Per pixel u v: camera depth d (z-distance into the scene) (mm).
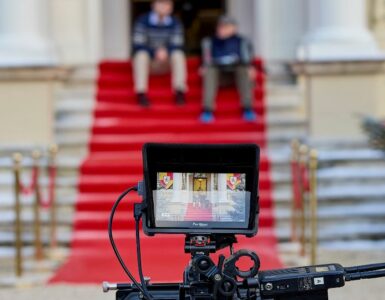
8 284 9922
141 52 14070
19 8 13789
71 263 10883
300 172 10906
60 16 15250
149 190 4531
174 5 17047
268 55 15258
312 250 10305
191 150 4551
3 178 12906
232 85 14180
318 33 13930
